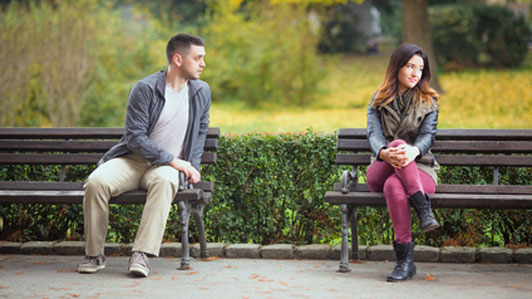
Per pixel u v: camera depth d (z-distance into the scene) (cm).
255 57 2509
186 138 627
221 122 2088
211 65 2609
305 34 2552
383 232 707
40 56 1805
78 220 734
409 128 610
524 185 624
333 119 2134
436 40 3206
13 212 730
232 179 719
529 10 3972
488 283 541
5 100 1708
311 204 712
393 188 561
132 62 2086
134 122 601
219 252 685
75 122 1842
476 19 3197
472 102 2330
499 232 698
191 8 3488
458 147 654
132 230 730
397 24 4131
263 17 2602
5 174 732
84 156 687
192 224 723
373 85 2927
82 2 1909
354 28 3984
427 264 641
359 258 671
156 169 594
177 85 624
